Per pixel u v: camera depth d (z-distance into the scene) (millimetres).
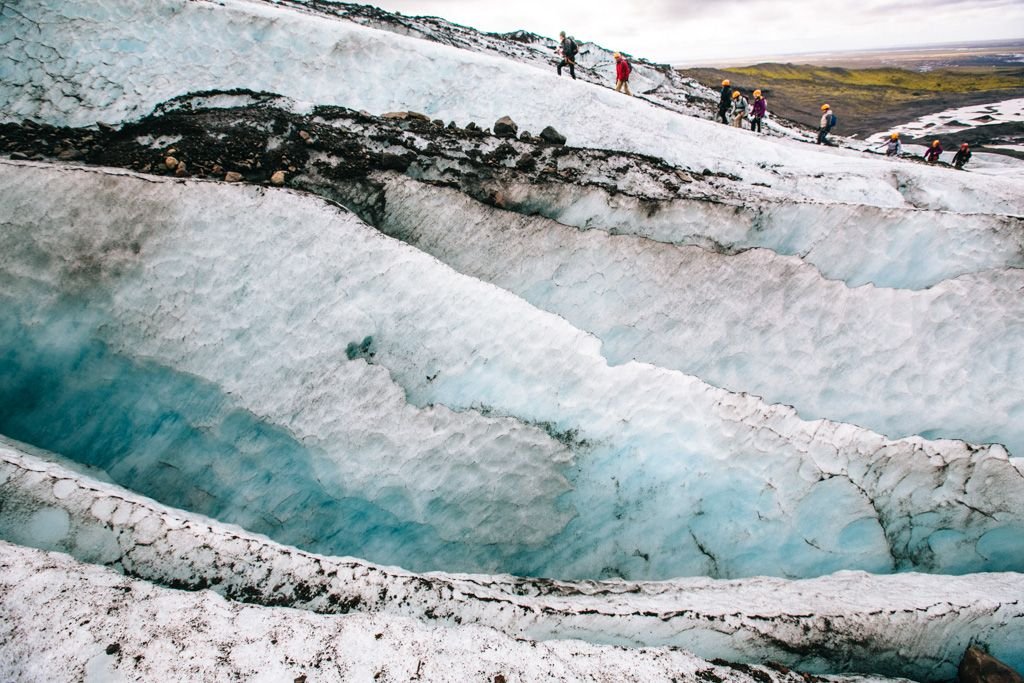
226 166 8414
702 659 4480
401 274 7355
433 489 6676
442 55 11453
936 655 5062
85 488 4734
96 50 9203
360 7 20203
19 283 6871
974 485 6324
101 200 7273
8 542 4223
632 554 6641
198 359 6871
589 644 4371
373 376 6945
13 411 6652
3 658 3451
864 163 11828
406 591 4621
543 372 7094
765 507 6629
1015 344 7121
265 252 7316
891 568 6312
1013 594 5449
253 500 6547
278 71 10258
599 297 8188
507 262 8391
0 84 8586
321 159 8898
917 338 7363
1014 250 7500
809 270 7977
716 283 8102
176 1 10078
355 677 3670
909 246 7805
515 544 6648
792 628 4875
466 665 3902
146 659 3553
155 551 4461
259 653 3727
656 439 6934
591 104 11539
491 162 9539
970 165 22828
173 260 7141
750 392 7535
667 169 10266
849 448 6613
